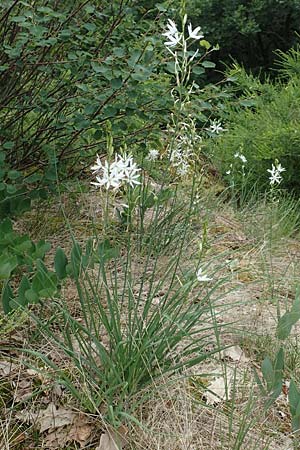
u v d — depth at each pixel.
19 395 2.39
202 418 2.40
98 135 3.28
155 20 3.30
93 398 2.32
